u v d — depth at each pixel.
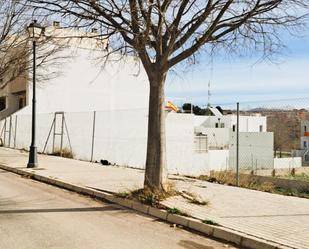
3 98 40.91
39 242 6.59
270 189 13.88
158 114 10.09
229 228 7.36
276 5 9.41
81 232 7.34
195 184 12.80
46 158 22.02
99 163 20.11
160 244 6.77
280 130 48.12
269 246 6.43
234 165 34.97
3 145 32.75
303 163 38.91
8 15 23.25
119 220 8.47
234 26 9.89
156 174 10.03
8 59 31.53
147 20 9.20
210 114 59.94
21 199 10.65
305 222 7.90
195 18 9.80
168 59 10.01
